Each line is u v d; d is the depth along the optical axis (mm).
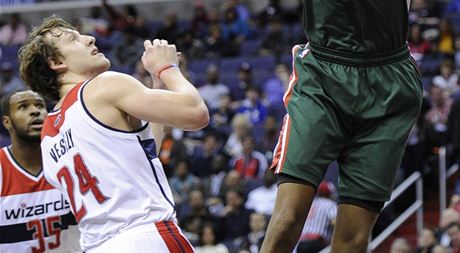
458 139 13766
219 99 18172
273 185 13680
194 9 23797
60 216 6754
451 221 11914
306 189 5293
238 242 12875
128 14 22891
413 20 19312
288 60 19719
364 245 5445
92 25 22766
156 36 21391
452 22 20484
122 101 5059
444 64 16594
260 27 21641
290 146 5352
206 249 12930
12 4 25750
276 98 17469
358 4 5340
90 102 5105
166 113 5023
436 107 15625
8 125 6766
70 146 5160
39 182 6727
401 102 5480
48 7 25234
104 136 5074
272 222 5305
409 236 14227
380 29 5398
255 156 14820
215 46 20969
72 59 5375
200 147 15797
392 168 5453
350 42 5434
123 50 20984
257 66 19984
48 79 5406
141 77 18672
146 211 5066
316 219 12648
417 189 13867
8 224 6727
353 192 5457
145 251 5012
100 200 5082
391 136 5453
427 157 14750
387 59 5484
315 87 5438
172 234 5098
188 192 14477
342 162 5527
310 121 5352
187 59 20859
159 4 24516
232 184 13859
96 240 5121
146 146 5191
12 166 6738
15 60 22922
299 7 21781
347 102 5414
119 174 5062
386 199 5461
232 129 16672
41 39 5379
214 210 13781
